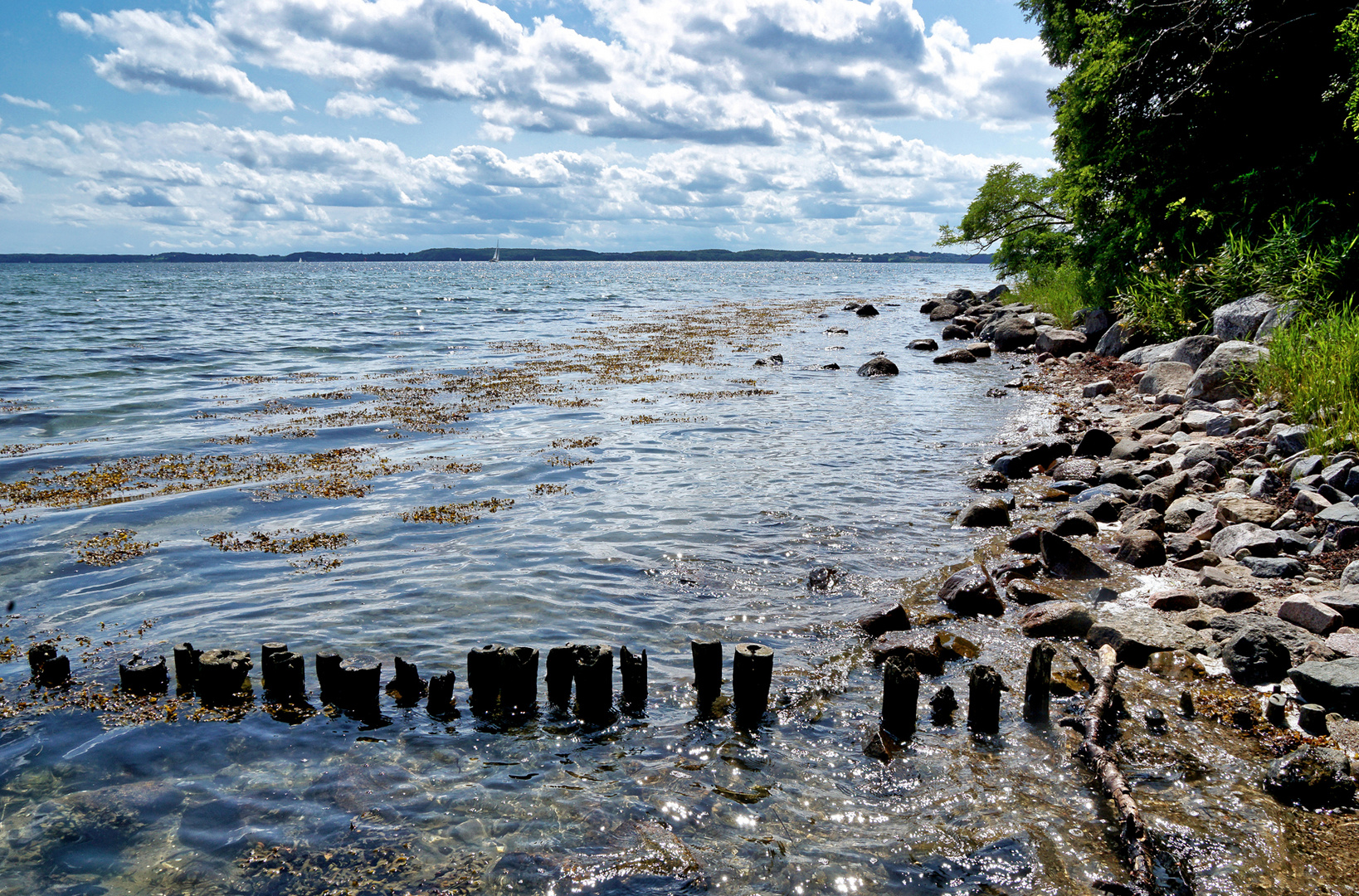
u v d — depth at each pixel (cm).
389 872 460
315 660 683
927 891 441
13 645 746
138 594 864
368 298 7469
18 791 533
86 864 466
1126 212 2506
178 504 1185
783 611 814
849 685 668
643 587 879
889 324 4519
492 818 507
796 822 501
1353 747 534
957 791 526
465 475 1345
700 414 1870
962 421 1755
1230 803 500
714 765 562
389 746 589
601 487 1267
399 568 934
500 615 808
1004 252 3625
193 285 10844
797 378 2459
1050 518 1093
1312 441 1074
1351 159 1842
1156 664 667
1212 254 2120
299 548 1004
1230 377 1478
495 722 622
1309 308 1536
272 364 2814
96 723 616
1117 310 2519
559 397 2122
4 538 1041
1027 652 716
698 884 449
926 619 780
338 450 1530
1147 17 2144
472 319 4934
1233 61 1994
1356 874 438
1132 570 876
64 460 1457
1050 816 497
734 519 1104
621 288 10144
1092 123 2448
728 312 5566
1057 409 1828
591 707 614
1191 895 427
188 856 473
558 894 443
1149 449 1316
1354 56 1683
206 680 641
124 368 2648
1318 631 670
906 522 1081
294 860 470
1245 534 884
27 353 2945
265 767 563
